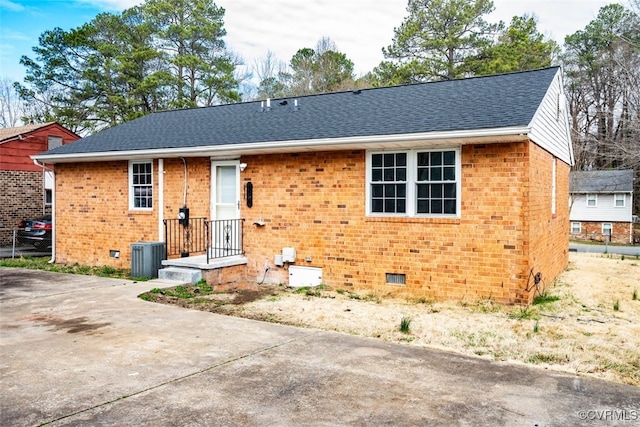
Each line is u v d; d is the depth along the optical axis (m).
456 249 8.45
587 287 10.00
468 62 27.69
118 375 4.59
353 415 3.77
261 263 10.48
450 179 8.55
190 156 11.23
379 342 5.83
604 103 29.48
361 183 9.33
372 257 9.23
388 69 29.20
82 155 12.04
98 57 28.22
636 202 37.62
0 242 18.89
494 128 7.51
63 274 10.89
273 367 4.86
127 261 12.26
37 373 4.62
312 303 8.15
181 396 4.10
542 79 10.05
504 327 6.61
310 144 9.16
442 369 4.88
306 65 38.34
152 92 27.77
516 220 7.95
